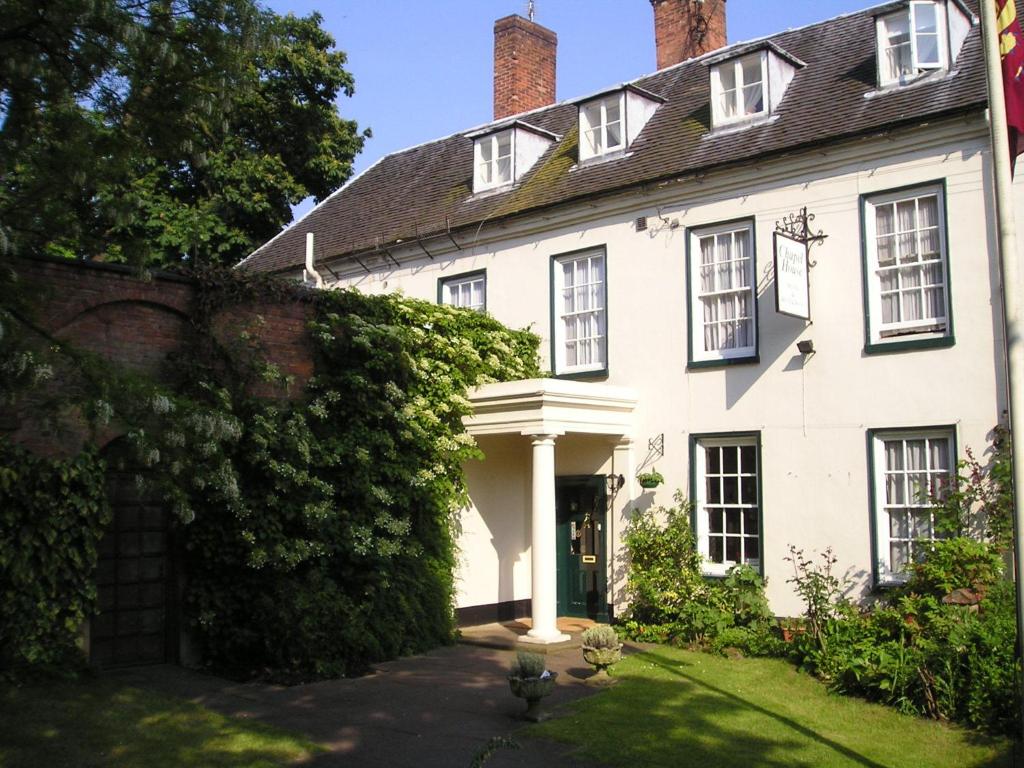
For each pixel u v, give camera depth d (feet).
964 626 28.58
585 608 45.50
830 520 37.17
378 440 37.06
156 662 33.24
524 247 49.21
